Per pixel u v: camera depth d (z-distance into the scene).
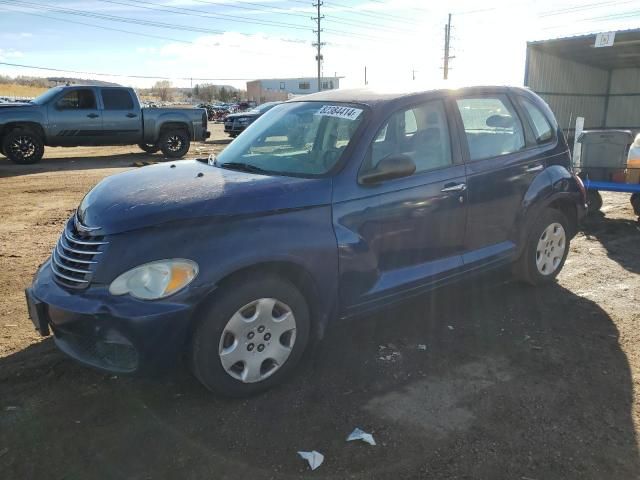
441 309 4.52
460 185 3.98
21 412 3.05
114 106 15.08
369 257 3.50
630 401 3.18
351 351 3.79
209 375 2.97
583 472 2.59
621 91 25.17
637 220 7.83
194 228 2.91
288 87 104.00
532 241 4.71
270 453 2.72
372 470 2.60
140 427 2.93
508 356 3.72
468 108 4.21
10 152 13.88
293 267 3.19
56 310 2.91
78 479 2.54
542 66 20.84
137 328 2.74
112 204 3.14
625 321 4.29
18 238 6.62
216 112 53.91
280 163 3.72
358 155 3.49
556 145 4.92
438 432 2.88
